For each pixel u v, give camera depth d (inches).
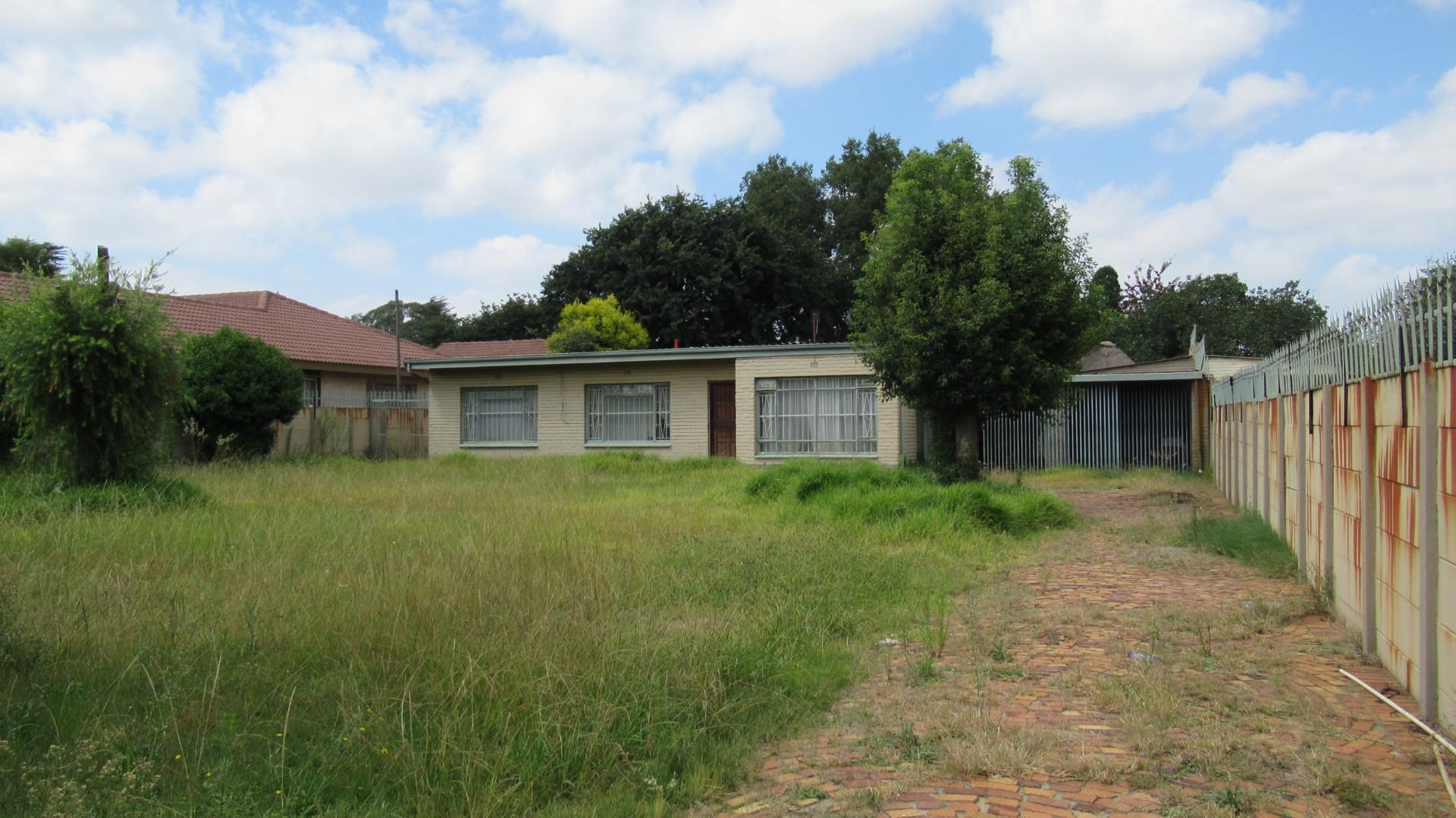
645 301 1498.5
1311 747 175.2
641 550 364.8
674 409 929.5
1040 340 593.6
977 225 580.7
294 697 185.2
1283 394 388.2
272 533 370.3
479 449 999.6
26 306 502.0
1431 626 187.9
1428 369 188.1
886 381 622.8
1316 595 292.5
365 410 1045.2
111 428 502.3
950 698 207.0
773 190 1879.9
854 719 196.4
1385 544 223.6
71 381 489.7
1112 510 599.2
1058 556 402.9
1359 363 250.8
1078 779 162.4
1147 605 302.7
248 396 825.5
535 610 243.9
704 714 186.7
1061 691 211.6
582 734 169.5
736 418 876.0
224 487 583.8
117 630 223.0
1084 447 917.2
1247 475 517.3
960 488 481.4
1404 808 148.9
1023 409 612.1
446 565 307.6
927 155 624.7
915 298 583.8
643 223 1565.0
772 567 331.9
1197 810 148.1
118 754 154.6
